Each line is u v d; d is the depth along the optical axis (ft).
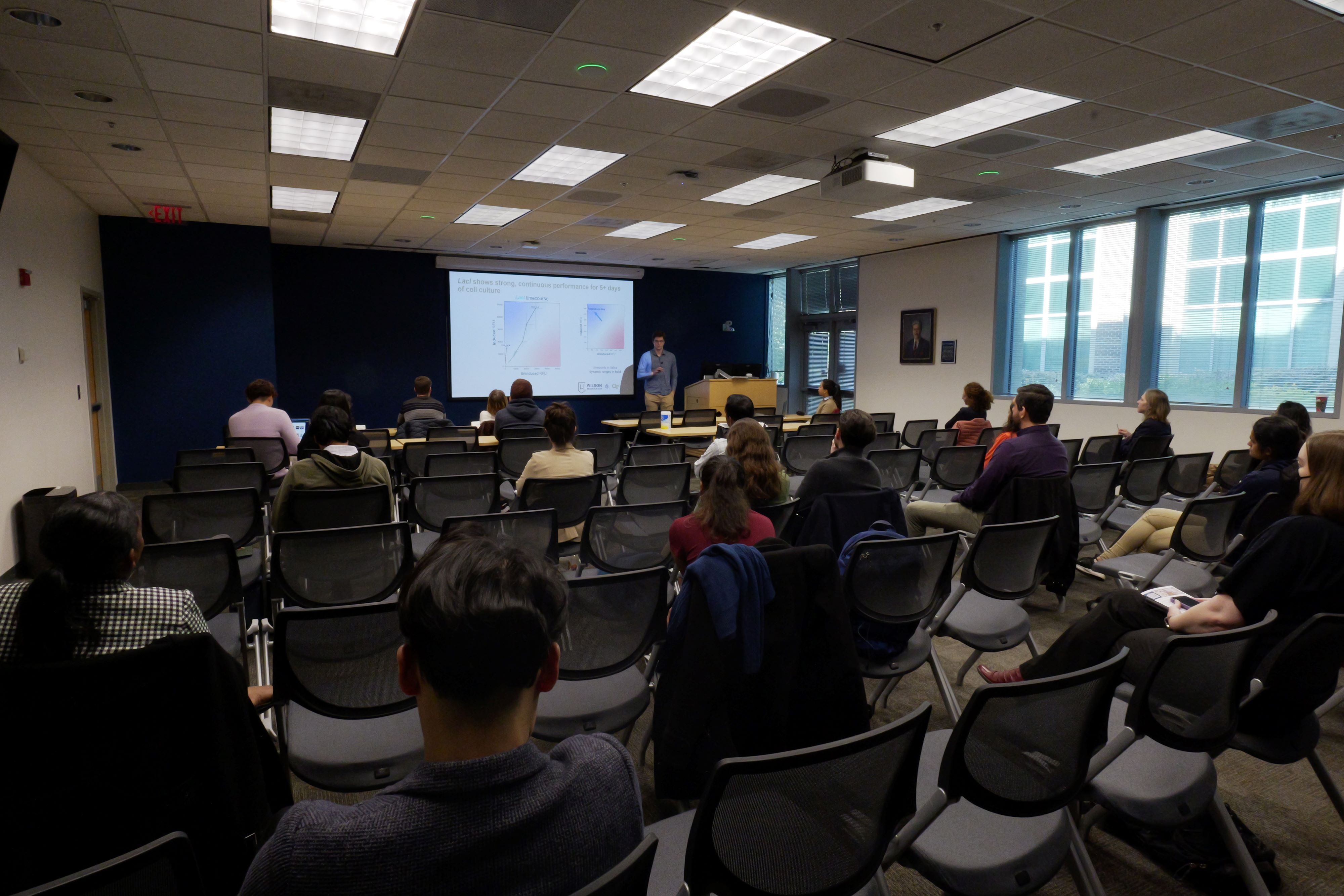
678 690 5.38
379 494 10.21
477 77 13.57
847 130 16.88
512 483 16.61
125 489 26.71
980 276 31.14
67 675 4.02
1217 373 24.52
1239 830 6.31
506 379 38.60
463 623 2.25
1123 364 26.96
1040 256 29.73
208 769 4.42
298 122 16.20
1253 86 14.17
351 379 35.60
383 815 2.15
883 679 9.24
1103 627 7.50
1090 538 13.38
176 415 27.32
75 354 22.15
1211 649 5.14
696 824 3.46
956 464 16.22
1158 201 24.48
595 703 6.42
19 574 16.26
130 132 16.38
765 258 38.01
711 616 5.24
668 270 42.98
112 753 4.18
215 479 13.06
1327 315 21.86
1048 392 11.68
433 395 37.35
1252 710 5.89
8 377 16.16
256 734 4.80
